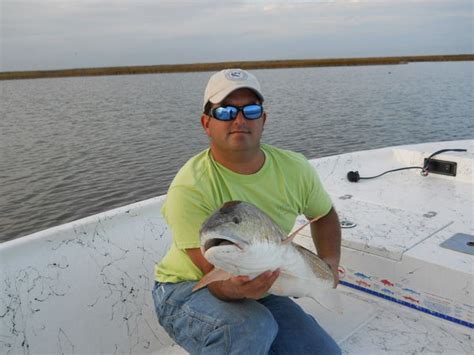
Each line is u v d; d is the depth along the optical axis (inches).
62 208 488.7
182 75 4306.1
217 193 92.3
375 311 114.3
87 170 632.4
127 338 120.2
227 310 87.3
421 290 109.3
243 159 93.4
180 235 90.0
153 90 2364.7
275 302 99.8
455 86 1825.8
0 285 104.0
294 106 1298.0
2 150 783.1
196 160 97.3
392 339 103.3
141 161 681.0
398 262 111.7
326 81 2524.6
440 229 124.0
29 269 109.7
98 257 121.4
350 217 133.7
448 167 177.0
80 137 900.0
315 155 682.8
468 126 904.9
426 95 1499.8
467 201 149.6
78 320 113.5
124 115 1246.9
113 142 834.8
